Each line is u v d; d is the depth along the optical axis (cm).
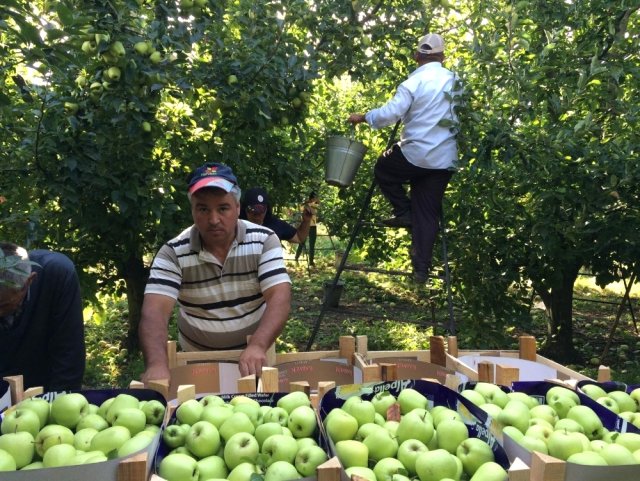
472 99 521
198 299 289
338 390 194
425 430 171
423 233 495
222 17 440
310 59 449
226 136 514
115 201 442
